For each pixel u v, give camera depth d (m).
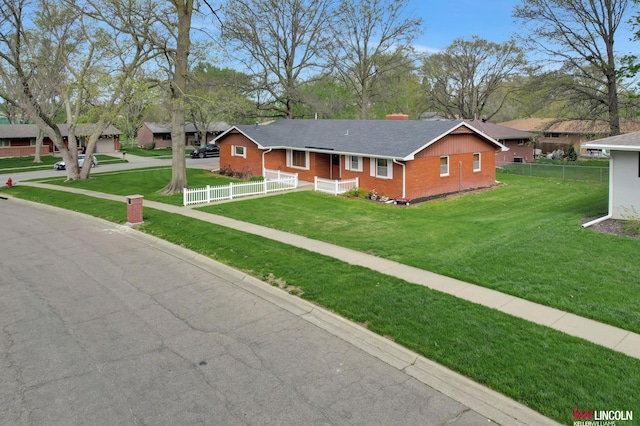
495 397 6.14
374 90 49.88
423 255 12.47
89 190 27.80
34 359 7.37
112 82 24.20
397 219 18.03
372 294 9.70
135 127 76.88
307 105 44.94
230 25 38.75
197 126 71.50
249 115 40.25
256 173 32.81
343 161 26.08
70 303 9.79
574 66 32.09
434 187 24.17
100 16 22.95
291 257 12.54
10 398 6.27
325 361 7.29
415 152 22.11
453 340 7.59
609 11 30.52
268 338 8.12
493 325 8.08
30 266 12.49
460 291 9.79
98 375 6.88
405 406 6.09
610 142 15.41
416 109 64.06
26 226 17.95
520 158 41.75
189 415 5.90
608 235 13.53
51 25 30.06
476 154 26.80
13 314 9.20
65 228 17.52
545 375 6.48
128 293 10.40
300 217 18.25
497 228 15.45
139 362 7.27
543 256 11.82
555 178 31.36
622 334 7.68
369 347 7.71
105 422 5.75
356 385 6.60
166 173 37.84
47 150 60.16
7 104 62.78
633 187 15.21
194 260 13.03
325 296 9.71
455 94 56.41
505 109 76.38
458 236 14.53
